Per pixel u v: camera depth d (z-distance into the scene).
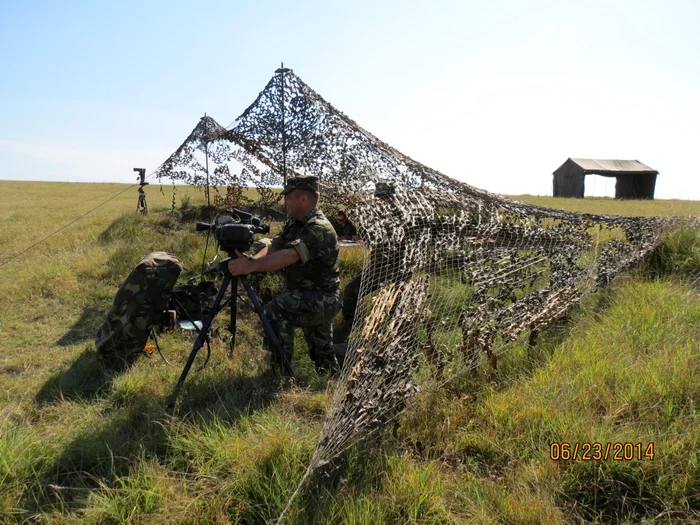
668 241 6.83
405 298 3.12
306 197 4.01
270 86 6.62
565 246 4.98
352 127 6.00
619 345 4.08
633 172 35.53
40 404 3.61
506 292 4.19
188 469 2.75
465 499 2.49
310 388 3.84
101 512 2.37
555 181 36.75
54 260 7.93
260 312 3.80
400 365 3.06
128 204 17.67
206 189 10.63
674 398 3.19
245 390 3.76
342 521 2.26
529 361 3.99
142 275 4.21
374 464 2.69
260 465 2.62
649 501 2.48
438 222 3.87
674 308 4.80
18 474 2.65
